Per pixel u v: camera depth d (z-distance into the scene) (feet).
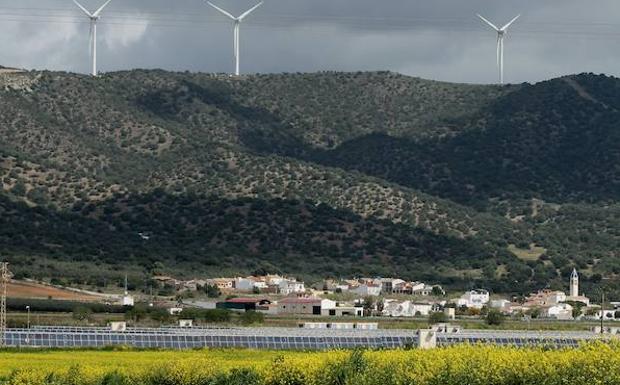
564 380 442.09
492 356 479.00
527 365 462.19
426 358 499.92
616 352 443.32
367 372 513.45
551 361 456.45
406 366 498.69
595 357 441.68
